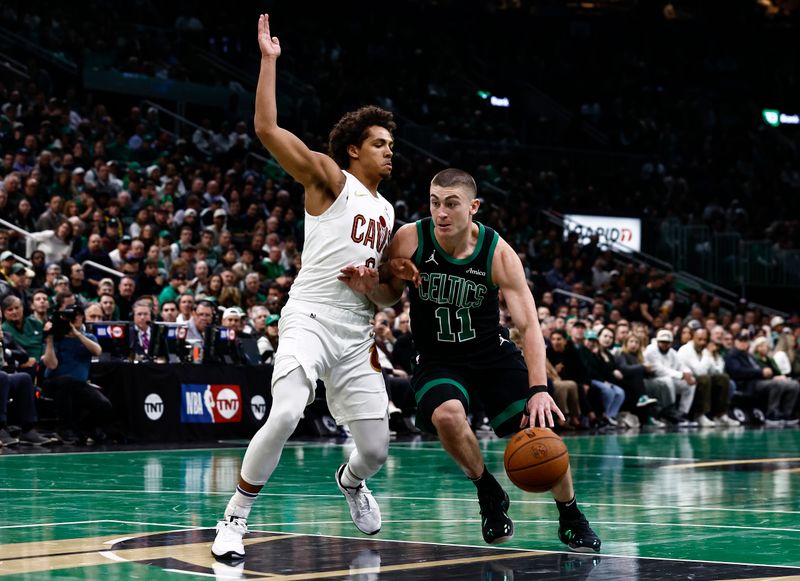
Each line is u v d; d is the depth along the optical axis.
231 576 4.51
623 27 36.88
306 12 32.06
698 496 7.82
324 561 4.91
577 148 32.78
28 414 11.74
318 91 29.08
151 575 4.53
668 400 17.61
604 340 17.06
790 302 26.78
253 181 20.66
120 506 6.92
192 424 12.89
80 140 19.41
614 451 12.09
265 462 5.00
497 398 5.35
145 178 19.56
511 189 27.77
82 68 24.22
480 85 33.75
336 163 5.29
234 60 29.00
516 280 5.25
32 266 14.14
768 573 4.64
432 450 11.98
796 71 38.09
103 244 15.79
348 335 5.20
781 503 7.39
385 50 32.03
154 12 28.14
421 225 5.31
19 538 5.56
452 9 34.78
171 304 13.49
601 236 27.16
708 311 24.44
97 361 12.45
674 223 27.48
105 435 12.31
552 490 5.24
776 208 32.19
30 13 24.89
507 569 4.72
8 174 17.02
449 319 5.31
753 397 18.91
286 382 5.04
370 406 5.29
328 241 5.13
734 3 37.84
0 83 20.80
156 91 24.97
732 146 34.38
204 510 6.73
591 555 5.13
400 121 29.92
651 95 35.59
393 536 5.73
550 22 36.06
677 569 4.73
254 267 16.62
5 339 12.01
